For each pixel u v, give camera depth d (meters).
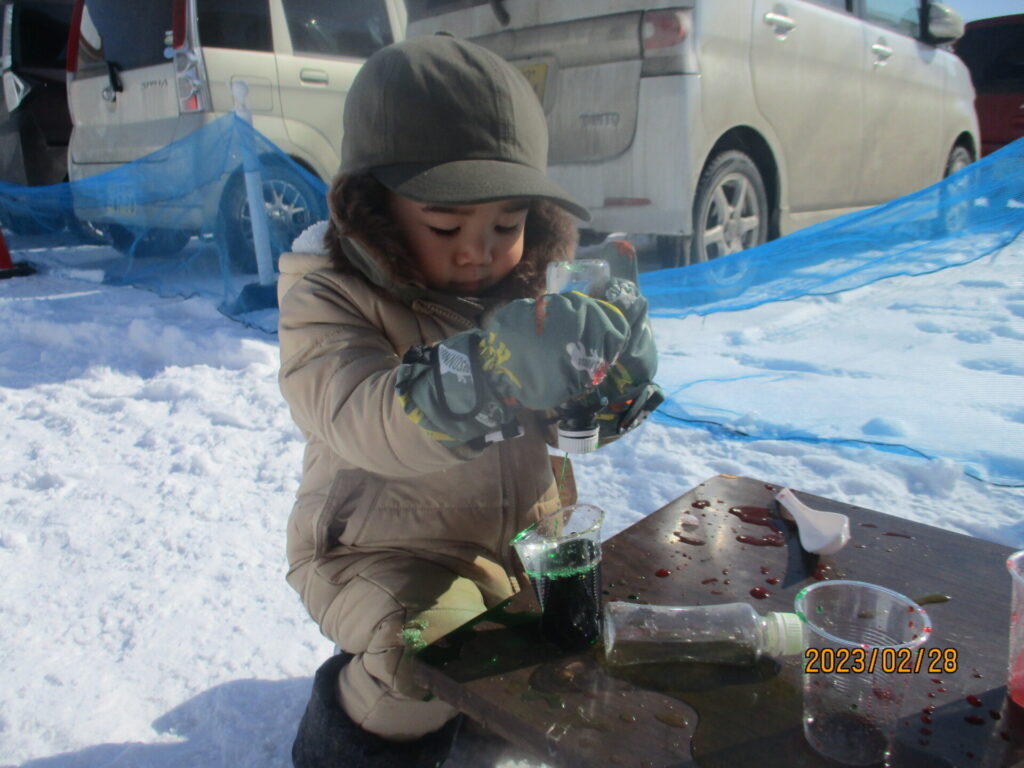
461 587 1.34
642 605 1.16
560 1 4.02
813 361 3.49
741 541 1.40
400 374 1.09
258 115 4.92
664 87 3.80
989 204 3.40
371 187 1.34
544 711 0.99
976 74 8.04
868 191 5.29
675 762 0.90
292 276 1.52
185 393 3.51
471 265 1.40
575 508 1.27
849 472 2.58
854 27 4.88
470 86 1.30
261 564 2.19
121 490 2.65
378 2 5.54
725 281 3.73
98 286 5.69
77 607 2.01
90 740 1.56
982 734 0.94
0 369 3.95
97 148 5.80
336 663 1.38
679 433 2.95
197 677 1.74
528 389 0.99
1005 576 1.29
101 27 5.49
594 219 4.12
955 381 3.14
